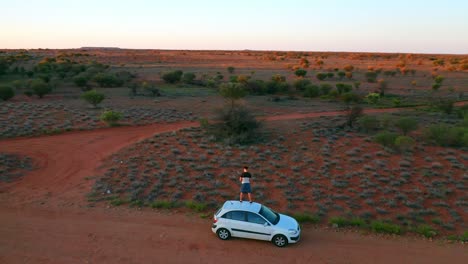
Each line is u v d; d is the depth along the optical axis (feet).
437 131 95.76
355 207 60.70
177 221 52.31
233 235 46.44
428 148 92.17
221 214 46.98
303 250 44.91
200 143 93.97
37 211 54.95
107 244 44.65
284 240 45.21
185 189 65.98
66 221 51.37
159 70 348.18
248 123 100.22
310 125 113.70
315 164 80.38
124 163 79.30
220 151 87.86
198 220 52.95
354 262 42.50
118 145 95.45
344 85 219.82
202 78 280.10
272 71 358.84
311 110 155.33
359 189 68.28
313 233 50.19
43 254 41.83
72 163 81.05
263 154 85.46
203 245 45.16
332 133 104.94
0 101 152.76
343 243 47.32
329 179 72.49
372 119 111.75
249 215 46.29
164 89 217.97
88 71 274.36
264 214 47.09
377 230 51.42
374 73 289.94
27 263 39.83
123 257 41.68
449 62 484.33
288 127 111.75
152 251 43.29
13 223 50.24
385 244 47.50
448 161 82.79
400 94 222.89
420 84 272.72
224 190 66.08
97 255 41.93
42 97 170.40
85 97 143.74
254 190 66.18
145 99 173.68
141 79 271.90
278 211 58.03
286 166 78.84
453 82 281.13
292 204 60.64
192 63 474.49
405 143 85.81
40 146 94.07
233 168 77.05
